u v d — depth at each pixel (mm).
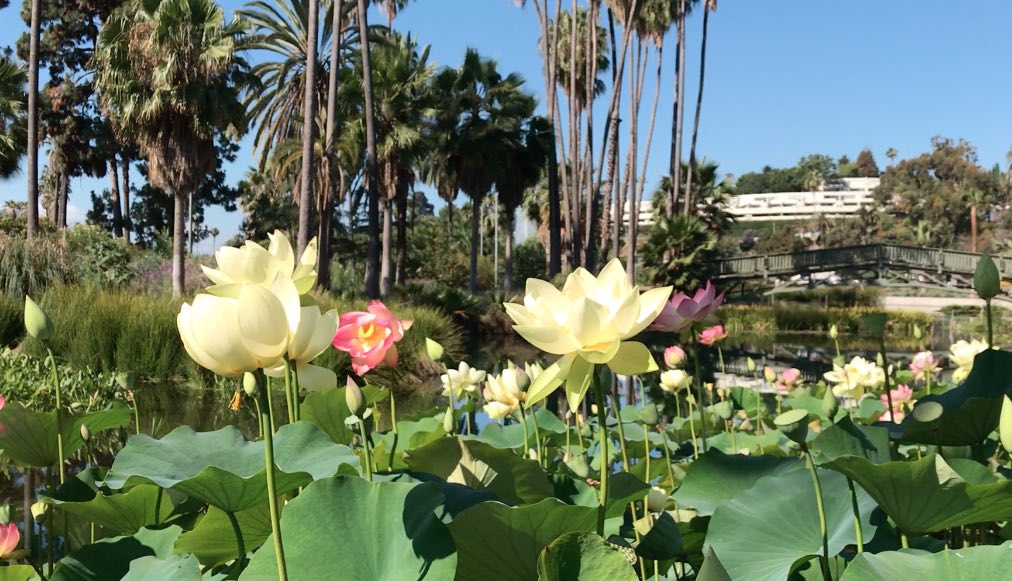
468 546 1266
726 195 33719
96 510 1725
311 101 13914
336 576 1200
